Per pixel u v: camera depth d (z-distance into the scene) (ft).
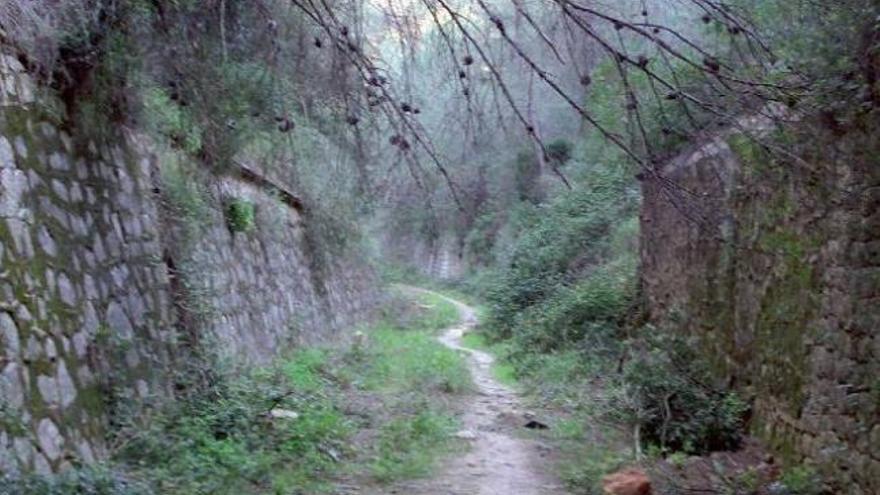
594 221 59.31
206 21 19.98
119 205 27.12
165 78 23.41
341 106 17.40
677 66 19.99
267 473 22.71
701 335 33.86
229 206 39.06
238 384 30.17
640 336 38.40
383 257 77.56
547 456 27.43
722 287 31.45
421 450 27.04
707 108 14.96
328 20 16.60
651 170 14.65
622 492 22.04
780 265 25.75
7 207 20.68
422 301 83.56
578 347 45.83
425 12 15.67
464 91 14.90
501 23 13.92
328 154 29.55
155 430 23.16
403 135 15.35
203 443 23.45
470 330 69.87
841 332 21.34
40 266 21.52
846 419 20.75
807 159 19.07
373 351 50.03
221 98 21.26
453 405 36.17
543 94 21.35
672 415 28.45
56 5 21.65
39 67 22.62
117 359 24.03
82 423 21.50
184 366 28.30
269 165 32.35
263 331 42.70
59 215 23.21
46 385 20.36
